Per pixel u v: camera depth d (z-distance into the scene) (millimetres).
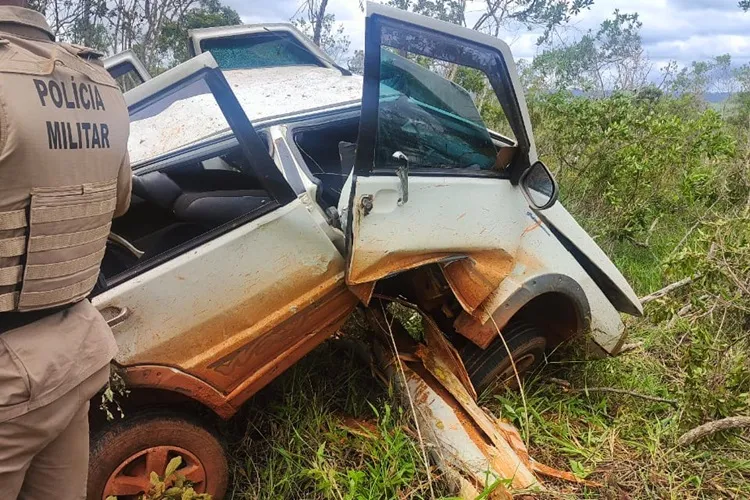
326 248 2381
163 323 2164
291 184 2436
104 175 1594
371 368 2965
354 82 3148
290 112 2727
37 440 1557
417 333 3248
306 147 3123
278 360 2420
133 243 2512
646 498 2523
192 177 2850
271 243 2295
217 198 2457
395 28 2254
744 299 3428
